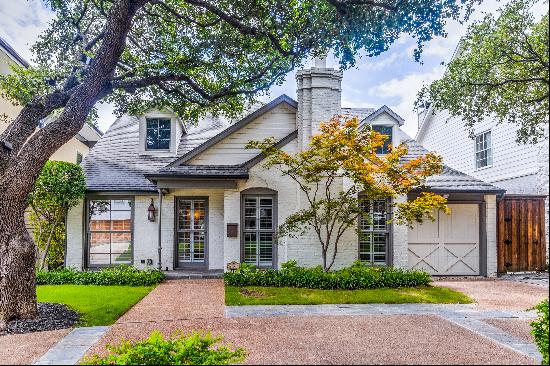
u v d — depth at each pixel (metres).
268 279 9.77
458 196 11.62
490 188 11.48
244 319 6.71
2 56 13.02
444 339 5.54
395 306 7.69
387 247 11.47
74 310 7.26
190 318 6.80
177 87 10.96
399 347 5.20
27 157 6.89
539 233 11.95
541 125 9.90
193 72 10.62
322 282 9.37
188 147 13.70
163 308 7.57
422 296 8.48
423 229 11.86
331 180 10.17
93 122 12.20
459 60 8.71
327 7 7.46
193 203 12.48
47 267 12.08
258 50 9.70
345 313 7.11
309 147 11.12
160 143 13.54
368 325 6.29
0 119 12.41
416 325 6.29
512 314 7.02
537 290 9.35
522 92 8.55
